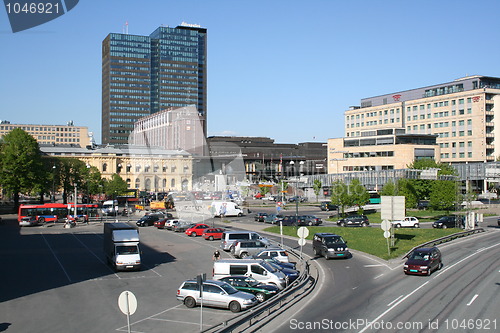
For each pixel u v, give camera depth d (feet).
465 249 154.20
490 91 477.36
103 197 447.83
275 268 104.12
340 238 141.69
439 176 256.11
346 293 92.53
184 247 172.45
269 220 250.98
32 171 312.71
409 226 221.05
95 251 161.99
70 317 79.56
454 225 212.23
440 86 527.81
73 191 392.68
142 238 201.87
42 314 81.46
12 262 138.51
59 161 381.60
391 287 97.19
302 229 127.75
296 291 93.61
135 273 121.29
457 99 495.00
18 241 190.90
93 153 494.18
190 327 73.36
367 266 125.18
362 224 227.40
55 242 187.62
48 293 97.96
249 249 146.30
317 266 126.62
